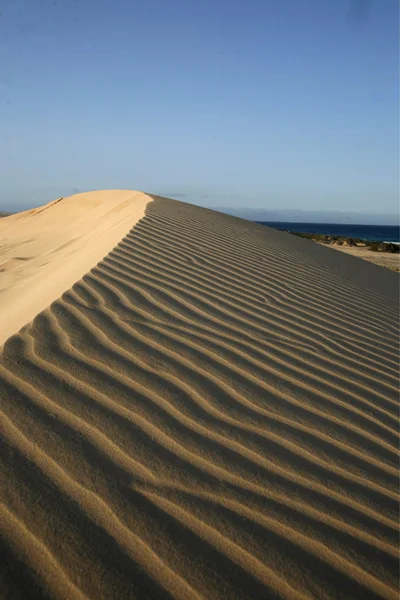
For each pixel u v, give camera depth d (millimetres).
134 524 1688
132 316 3521
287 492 1973
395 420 2725
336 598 1535
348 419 2641
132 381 2596
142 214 8891
